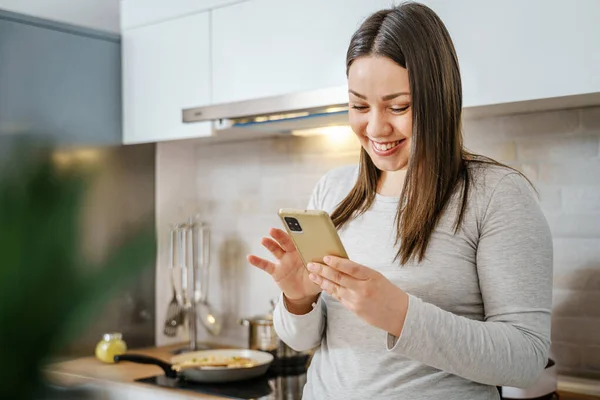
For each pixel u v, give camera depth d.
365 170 1.25
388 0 1.88
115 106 2.60
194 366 2.16
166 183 2.79
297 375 2.23
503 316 1.07
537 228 1.10
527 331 1.06
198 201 2.87
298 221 1.02
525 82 1.68
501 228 1.09
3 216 2.27
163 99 2.47
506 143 2.09
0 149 2.26
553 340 2.03
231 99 2.27
